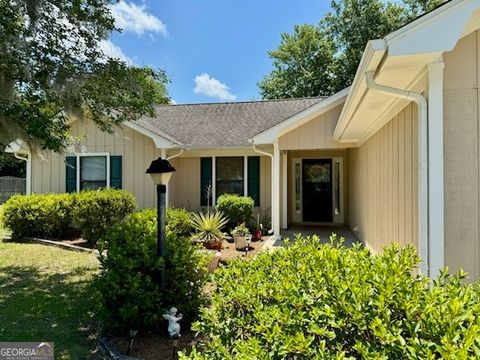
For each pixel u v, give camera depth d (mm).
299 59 25719
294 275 2150
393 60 2896
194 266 3893
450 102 3242
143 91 6191
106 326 3592
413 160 3928
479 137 3201
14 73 5160
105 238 4230
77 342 3562
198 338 3535
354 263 2244
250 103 13805
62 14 5352
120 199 9227
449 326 1459
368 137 7383
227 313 2053
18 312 4348
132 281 3514
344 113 5730
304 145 8844
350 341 1607
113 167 10969
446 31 2713
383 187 5879
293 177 12594
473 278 3131
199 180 11391
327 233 10336
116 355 3203
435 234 3143
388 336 1438
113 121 6684
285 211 11070
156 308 3621
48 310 4410
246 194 11094
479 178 3186
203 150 11031
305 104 13008
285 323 1666
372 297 1734
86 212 8789
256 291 2041
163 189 3826
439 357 1396
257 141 8688
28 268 6516
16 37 4809
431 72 3164
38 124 5289
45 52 5320
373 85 3414
